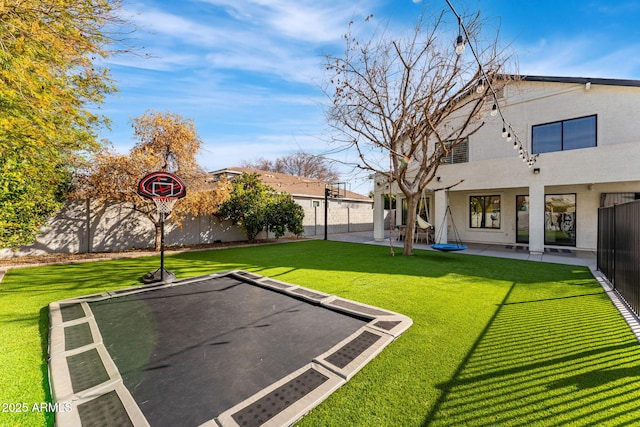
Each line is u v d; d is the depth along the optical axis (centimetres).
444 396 234
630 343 322
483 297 492
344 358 296
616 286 520
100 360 297
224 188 1242
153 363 294
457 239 1284
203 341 344
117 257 951
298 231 1484
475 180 1096
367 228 2472
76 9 443
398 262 827
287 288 559
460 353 303
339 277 648
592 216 1013
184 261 887
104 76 648
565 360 287
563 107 994
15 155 599
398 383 252
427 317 402
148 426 204
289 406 223
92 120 679
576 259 851
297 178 2505
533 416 210
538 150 1048
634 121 876
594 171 856
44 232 953
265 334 363
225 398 236
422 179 945
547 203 1113
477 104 809
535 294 507
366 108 902
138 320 411
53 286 590
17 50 403
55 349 319
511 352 303
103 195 980
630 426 199
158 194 654
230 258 941
